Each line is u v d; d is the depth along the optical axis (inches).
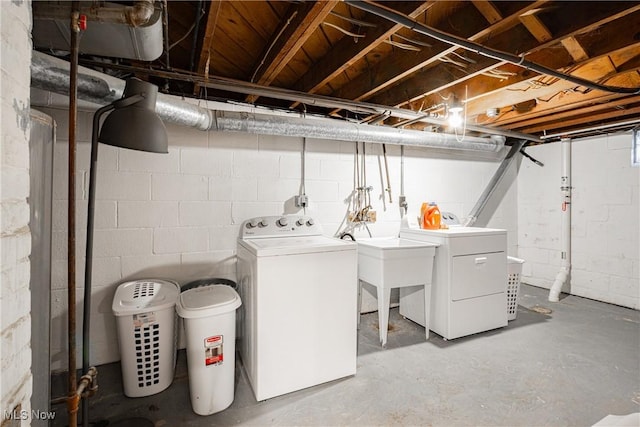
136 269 93.0
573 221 152.9
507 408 70.8
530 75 81.6
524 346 100.3
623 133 135.7
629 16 62.8
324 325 80.6
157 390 76.7
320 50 81.1
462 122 113.5
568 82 87.4
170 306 78.1
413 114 108.1
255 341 74.4
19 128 35.1
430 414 69.2
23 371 36.6
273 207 111.4
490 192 157.5
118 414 69.2
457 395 75.7
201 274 100.8
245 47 80.3
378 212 133.7
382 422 66.9
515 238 175.9
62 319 85.5
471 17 61.7
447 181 151.6
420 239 116.9
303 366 78.4
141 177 93.0
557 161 159.8
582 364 88.8
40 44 61.6
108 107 53.3
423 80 92.0
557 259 159.9
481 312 110.3
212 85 83.0
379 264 101.4
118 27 53.3
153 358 76.0
